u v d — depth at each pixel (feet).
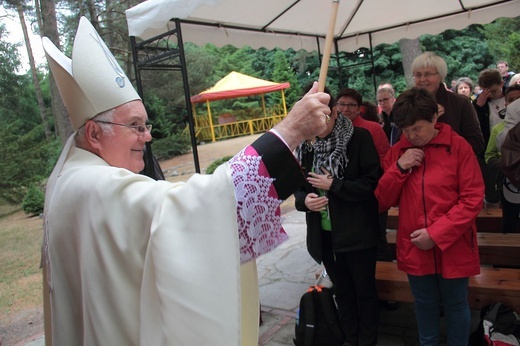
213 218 2.70
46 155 39.06
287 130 3.10
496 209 12.73
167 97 64.80
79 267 3.21
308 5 13.37
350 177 8.28
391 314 10.30
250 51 99.76
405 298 8.91
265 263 15.06
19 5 37.88
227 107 92.38
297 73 91.50
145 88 62.03
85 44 3.43
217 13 12.12
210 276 2.60
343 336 8.86
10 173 35.68
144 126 3.67
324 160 8.33
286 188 3.03
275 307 11.56
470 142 9.45
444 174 6.77
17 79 60.70
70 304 3.35
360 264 8.39
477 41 61.26
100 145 3.51
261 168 2.94
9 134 37.40
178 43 10.28
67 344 3.34
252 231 2.88
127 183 3.04
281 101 89.86
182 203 2.80
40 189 38.01
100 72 3.41
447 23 16.46
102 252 2.93
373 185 8.07
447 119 9.37
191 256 2.65
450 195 6.73
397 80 61.16
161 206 2.82
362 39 18.37
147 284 2.76
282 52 89.92
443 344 8.70
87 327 3.03
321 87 3.81
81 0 41.19
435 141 6.97
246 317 3.14
